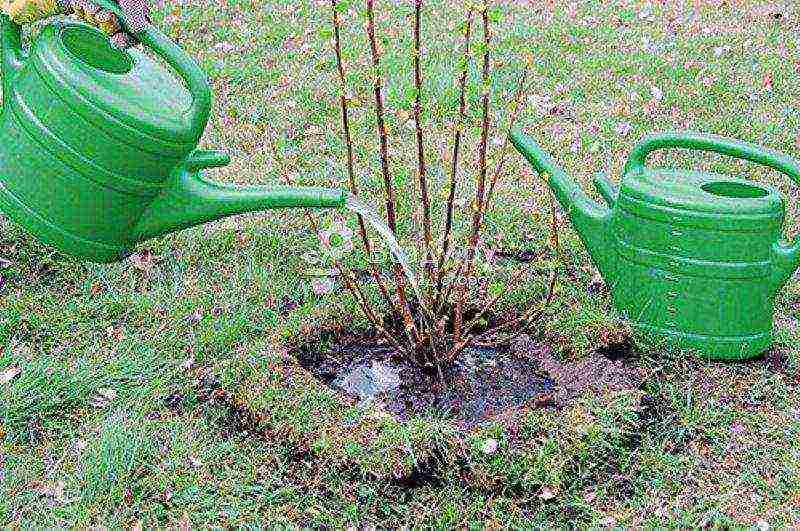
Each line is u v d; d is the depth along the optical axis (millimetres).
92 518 2396
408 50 5414
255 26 5793
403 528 2404
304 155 4297
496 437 2539
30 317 3057
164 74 2584
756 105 5051
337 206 2547
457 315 2803
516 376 2838
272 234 3627
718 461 2627
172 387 2783
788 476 2582
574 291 3221
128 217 2549
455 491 2475
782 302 3352
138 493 2461
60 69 2346
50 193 2482
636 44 5758
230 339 2988
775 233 2797
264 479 2506
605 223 2979
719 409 2779
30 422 2656
